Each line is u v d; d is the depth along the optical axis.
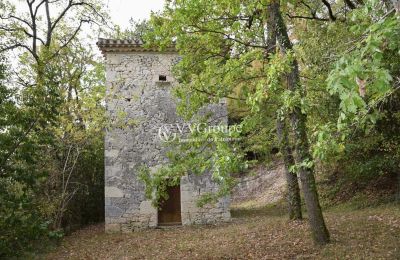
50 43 16.55
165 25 8.90
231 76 8.06
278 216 15.20
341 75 2.69
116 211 14.55
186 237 12.14
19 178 7.55
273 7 8.24
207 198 9.45
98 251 11.07
